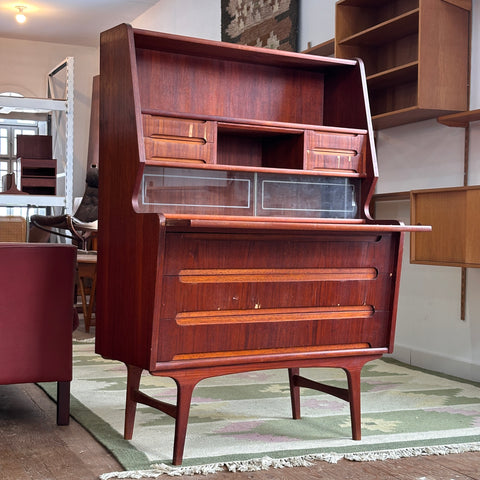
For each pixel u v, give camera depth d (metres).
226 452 2.40
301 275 2.50
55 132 9.04
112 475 2.13
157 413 2.95
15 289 2.66
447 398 3.35
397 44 4.17
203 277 2.32
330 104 3.11
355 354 2.60
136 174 2.35
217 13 6.57
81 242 5.41
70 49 9.79
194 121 2.54
